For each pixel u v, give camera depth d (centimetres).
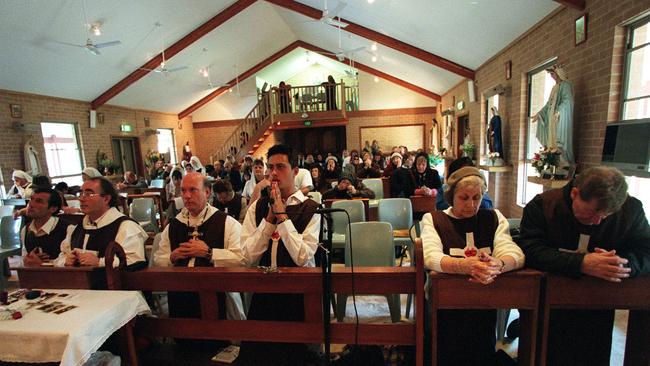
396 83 1121
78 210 328
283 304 166
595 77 304
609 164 278
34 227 230
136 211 475
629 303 131
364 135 1209
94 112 795
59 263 200
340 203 359
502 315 220
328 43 996
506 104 525
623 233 130
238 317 195
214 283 160
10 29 492
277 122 1055
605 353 150
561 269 129
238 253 185
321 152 1309
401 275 148
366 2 559
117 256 169
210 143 1259
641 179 270
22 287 171
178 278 163
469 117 752
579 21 324
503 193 543
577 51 330
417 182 431
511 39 481
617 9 274
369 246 253
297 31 1014
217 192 343
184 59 839
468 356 162
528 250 140
